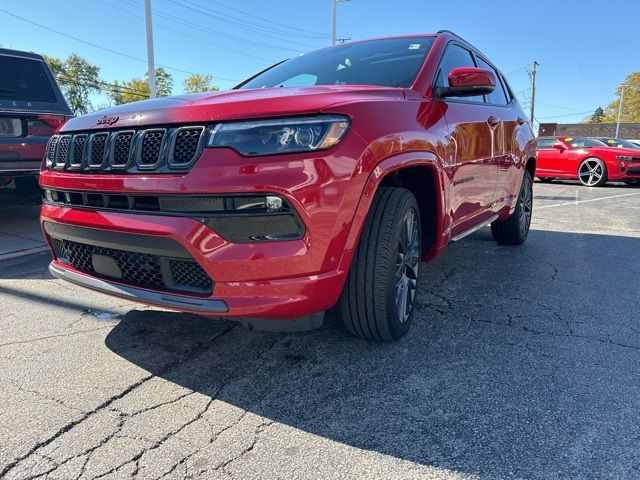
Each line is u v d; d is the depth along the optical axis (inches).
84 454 72.6
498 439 75.2
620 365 98.0
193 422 80.4
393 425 79.1
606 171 466.3
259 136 79.9
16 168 203.0
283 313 82.3
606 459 70.3
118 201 91.6
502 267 170.1
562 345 107.2
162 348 107.0
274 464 70.4
